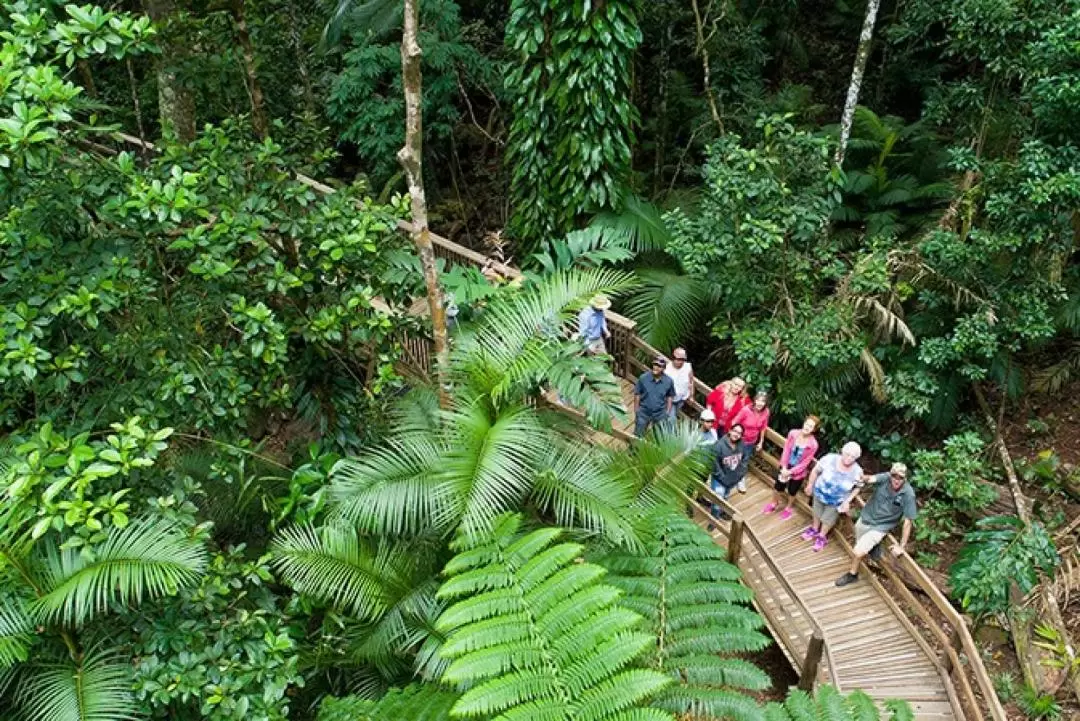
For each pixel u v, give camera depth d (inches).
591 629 172.4
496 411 223.0
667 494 240.2
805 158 348.5
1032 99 316.2
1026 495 363.3
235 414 225.1
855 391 403.5
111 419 216.4
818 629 242.1
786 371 383.2
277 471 275.3
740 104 485.1
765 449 386.6
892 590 317.4
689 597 214.4
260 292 248.2
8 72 173.3
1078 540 332.8
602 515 209.6
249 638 201.8
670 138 520.1
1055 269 338.6
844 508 290.7
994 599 286.0
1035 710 275.3
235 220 220.7
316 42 523.8
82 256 208.5
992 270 347.3
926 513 357.1
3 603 176.2
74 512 170.4
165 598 196.7
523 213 437.7
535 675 167.8
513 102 443.2
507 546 193.8
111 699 179.5
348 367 303.6
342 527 215.2
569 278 240.1
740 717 189.5
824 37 586.9
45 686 185.2
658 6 464.8
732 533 273.1
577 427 249.6
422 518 218.8
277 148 247.1
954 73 516.7
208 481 243.0
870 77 555.8
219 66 312.0
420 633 209.5
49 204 203.0
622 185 418.3
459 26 509.4
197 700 198.2
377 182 522.6
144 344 212.1
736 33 484.1
